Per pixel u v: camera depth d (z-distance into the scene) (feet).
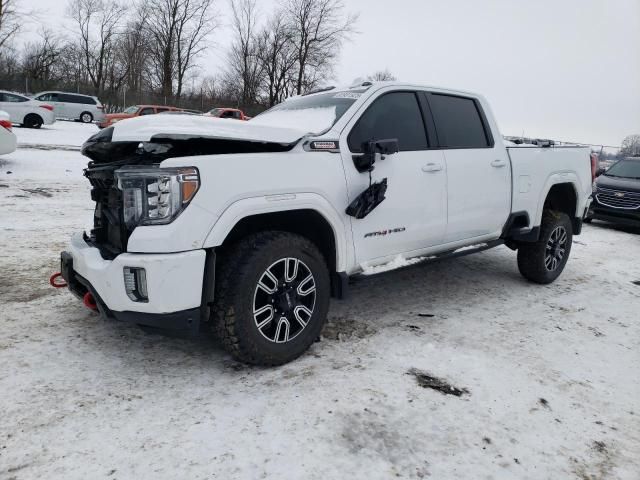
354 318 12.59
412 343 11.11
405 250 11.91
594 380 9.80
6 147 34.99
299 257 9.59
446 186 12.37
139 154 9.34
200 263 8.30
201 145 8.87
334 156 10.13
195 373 9.34
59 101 91.86
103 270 8.44
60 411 7.88
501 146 14.26
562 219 16.11
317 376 9.37
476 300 14.51
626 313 14.05
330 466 6.89
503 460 7.20
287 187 9.23
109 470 6.61
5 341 10.21
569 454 7.41
